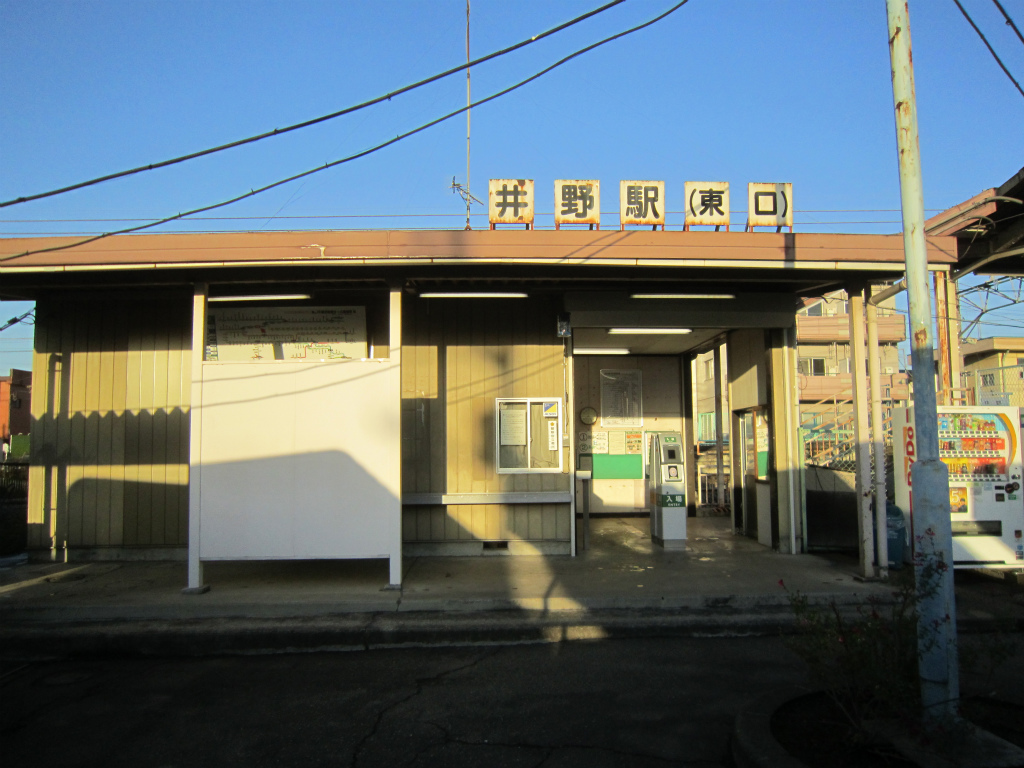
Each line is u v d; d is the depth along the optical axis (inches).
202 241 306.2
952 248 318.7
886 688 159.0
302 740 179.0
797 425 392.5
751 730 165.3
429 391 386.0
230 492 305.7
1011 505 331.3
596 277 340.5
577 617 276.5
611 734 180.2
